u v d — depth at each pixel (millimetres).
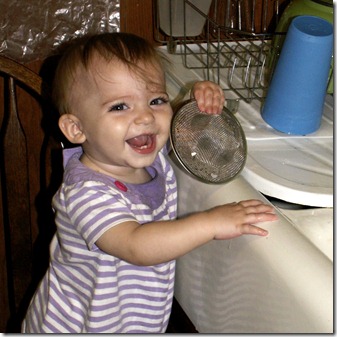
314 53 853
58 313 904
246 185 789
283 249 659
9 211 1097
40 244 1279
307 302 604
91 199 791
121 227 760
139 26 1141
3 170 1151
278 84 896
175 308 1062
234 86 1010
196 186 843
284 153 869
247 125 916
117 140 793
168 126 819
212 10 1157
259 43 1139
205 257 831
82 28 1117
